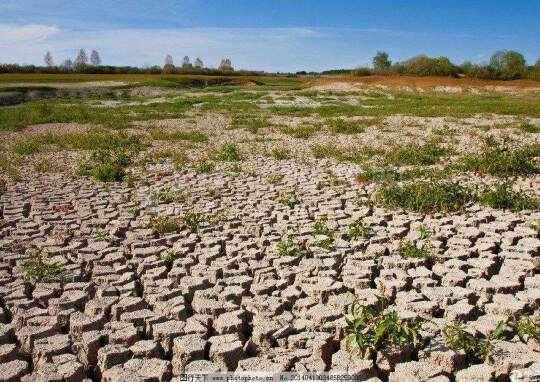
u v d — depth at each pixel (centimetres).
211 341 427
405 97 3794
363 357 406
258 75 9262
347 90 4550
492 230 702
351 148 1426
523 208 809
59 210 842
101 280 560
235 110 2758
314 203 859
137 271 585
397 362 401
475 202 851
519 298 498
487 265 571
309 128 1906
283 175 1096
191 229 729
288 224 735
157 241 674
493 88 4844
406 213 796
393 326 412
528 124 1903
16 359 421
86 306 491
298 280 546
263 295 516
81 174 1129
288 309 503
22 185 1032
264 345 431
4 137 1809
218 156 1323
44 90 4116
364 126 1991
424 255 604
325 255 613
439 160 1244
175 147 1532
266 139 1655
